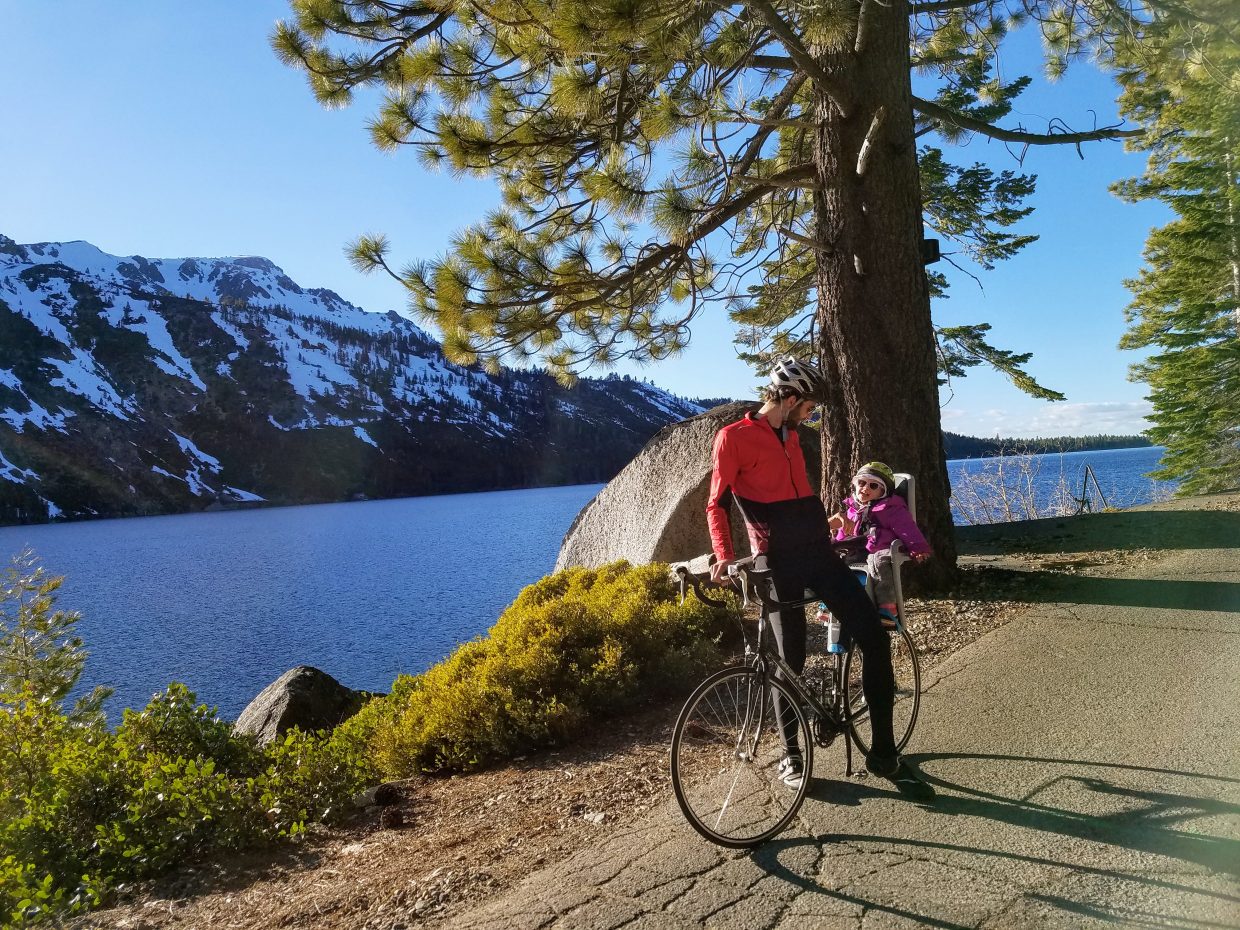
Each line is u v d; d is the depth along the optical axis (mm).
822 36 5754
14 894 3578
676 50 5938
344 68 7980
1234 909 2408
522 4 6375
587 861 3264
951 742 3941
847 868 2898
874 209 7051
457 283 7527
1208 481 27094
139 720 5848
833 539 3803
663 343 9414
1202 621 5363
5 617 13664
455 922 2979
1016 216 17891
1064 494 18875
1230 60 8578
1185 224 24141
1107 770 3406
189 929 3506
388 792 5059
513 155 8172
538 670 5621
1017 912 2508
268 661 38625
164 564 100375
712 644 6301
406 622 47688
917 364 7129
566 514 153500
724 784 3746
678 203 7062
